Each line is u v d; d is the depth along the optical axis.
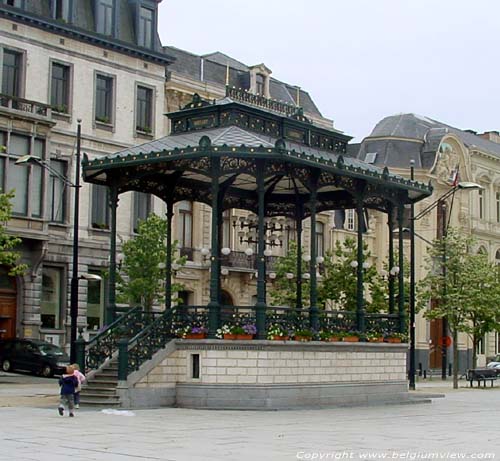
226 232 56.06
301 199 33.25
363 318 30.67
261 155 26.31
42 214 46.19
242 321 27.14
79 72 49.59
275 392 26.80
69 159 48.75
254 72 59.66
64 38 48.97
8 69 46.84
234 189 32.72
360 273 30.67
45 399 28.75
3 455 15.49
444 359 58.72
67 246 48.12
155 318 29.12
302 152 27.69
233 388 26.38
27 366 44.41
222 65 59.59
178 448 16.81
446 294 47.44
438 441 18.97
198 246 54.81
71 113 49.06
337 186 29.69
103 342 27.59
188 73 56.88
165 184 30.98
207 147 26.22
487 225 76.25
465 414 27.14
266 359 26.75
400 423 23.41
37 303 46.62
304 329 28.39
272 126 29.73
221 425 21.48
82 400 25.91
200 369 26.69
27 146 45.91
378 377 30.94
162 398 26.56
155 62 53.19
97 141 50.12
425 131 71.75
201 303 54.94
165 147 27.95
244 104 28.77
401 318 32.53
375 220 67.75
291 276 37.59
